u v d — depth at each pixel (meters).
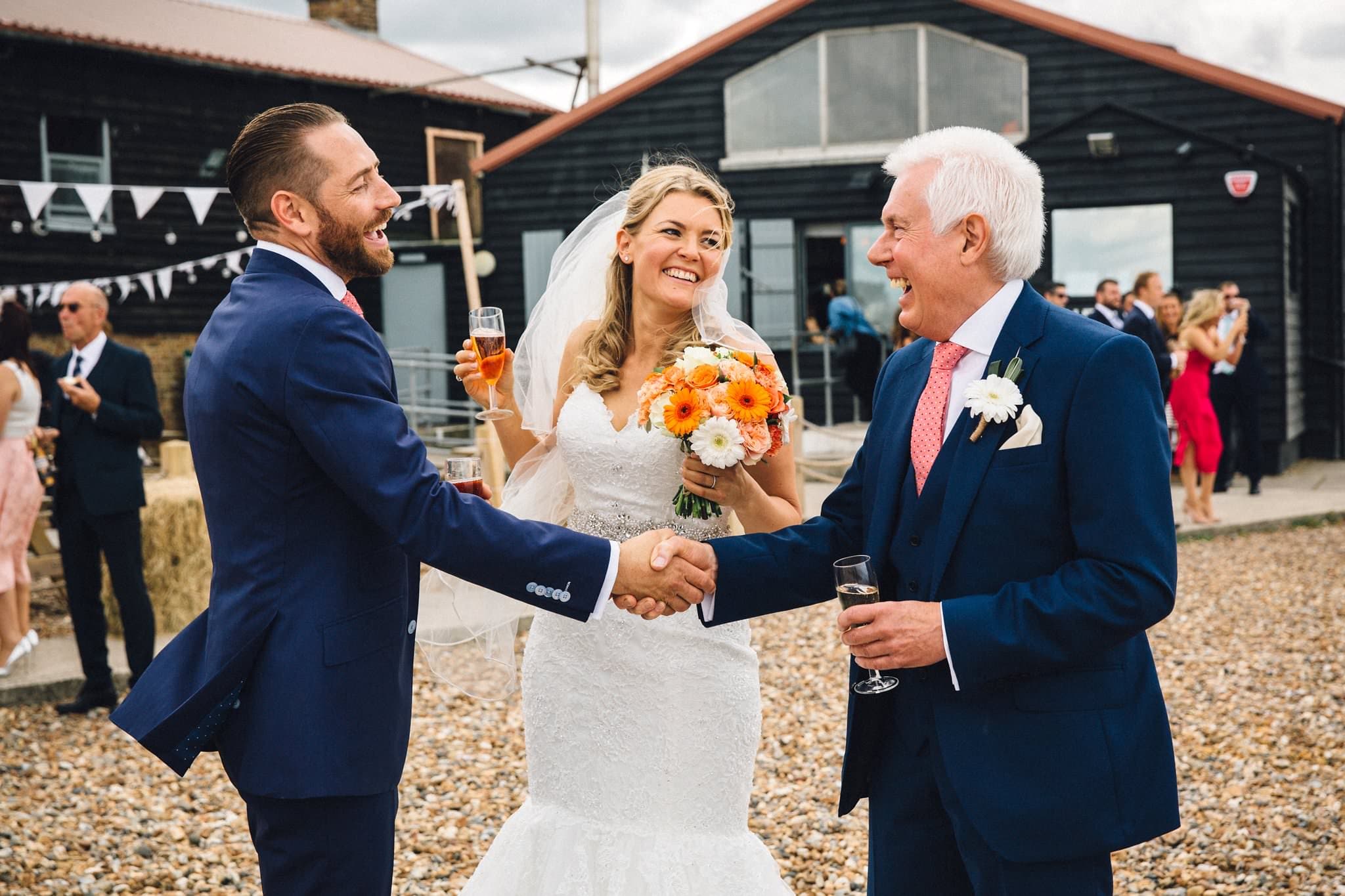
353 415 2.19
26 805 4.37
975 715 2.06
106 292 15.29
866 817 4.11
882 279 14.28
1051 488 2.03
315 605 2.22
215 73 16.33
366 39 22.11
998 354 2.11
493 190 15.77
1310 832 3.85
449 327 17.56
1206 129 13.10
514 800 4.36
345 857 2.25
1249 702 5.24
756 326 14.59
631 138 15.08
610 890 2.78
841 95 14.27
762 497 2.78
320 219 2.30
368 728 2.25
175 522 6.63
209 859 3.90
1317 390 14.41
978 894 2.06
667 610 2.39
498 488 7.57
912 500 2.20
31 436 6.09
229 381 2.19
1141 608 1.92
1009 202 2.08
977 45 13.72
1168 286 13.05
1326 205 14.01
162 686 2.32
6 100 14.56
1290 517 9.66
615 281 2.99
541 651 2.92
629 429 2.88
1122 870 3.66
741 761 2.89
